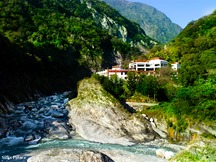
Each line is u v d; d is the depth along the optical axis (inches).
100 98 2389.3
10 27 5698.8
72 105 2492.6
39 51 5073.8
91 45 7293.3
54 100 3560.5
